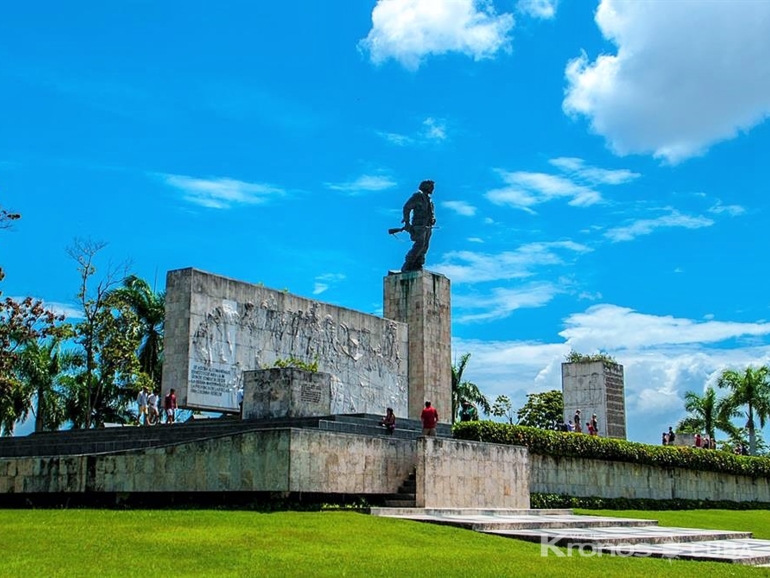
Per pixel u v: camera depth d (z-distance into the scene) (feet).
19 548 51.34
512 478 97.96
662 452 142.82
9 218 113.50
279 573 46.50
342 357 132.67
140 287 165.68
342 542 57.98
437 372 153.28
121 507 79.10
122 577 43.98
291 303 123.95
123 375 155.94
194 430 89.45
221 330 112.37
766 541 82.64
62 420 156.87
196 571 46.29
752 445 209.15
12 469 86.94
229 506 74.33
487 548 60.75
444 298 158.10
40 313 122.01
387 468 85.15
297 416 88.84
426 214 158.51
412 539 61.77
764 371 211.20
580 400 177.06
